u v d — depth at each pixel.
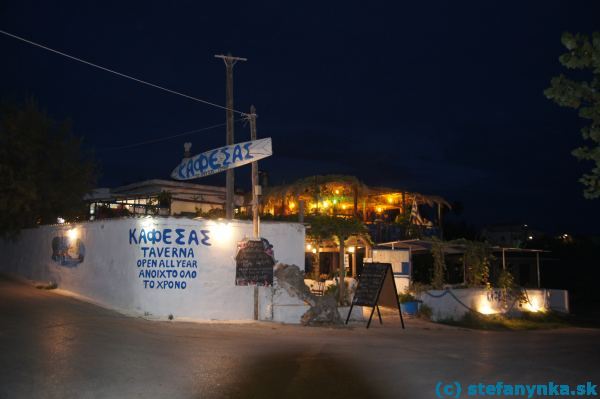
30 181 22.31
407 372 9.55
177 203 29.73
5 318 12.42
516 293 24.19
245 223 16.22
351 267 27.66
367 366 9.91
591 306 33.62
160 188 30.22
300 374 9.03
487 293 22.89
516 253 37.28
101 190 32.88
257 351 10.80
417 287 22.36
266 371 9.11
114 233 16.38
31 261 21.56
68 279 18.58
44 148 23.48
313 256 26.88
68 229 18.91
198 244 15.53
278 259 16.80
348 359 10.48
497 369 10.26
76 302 15.91
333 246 25.00
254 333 13.38
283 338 12.84
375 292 16.38
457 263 30.08
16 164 22.84
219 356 10.09
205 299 15.43
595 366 11.16
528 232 53.44
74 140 24.50
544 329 21.89
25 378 7.86
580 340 16.83
